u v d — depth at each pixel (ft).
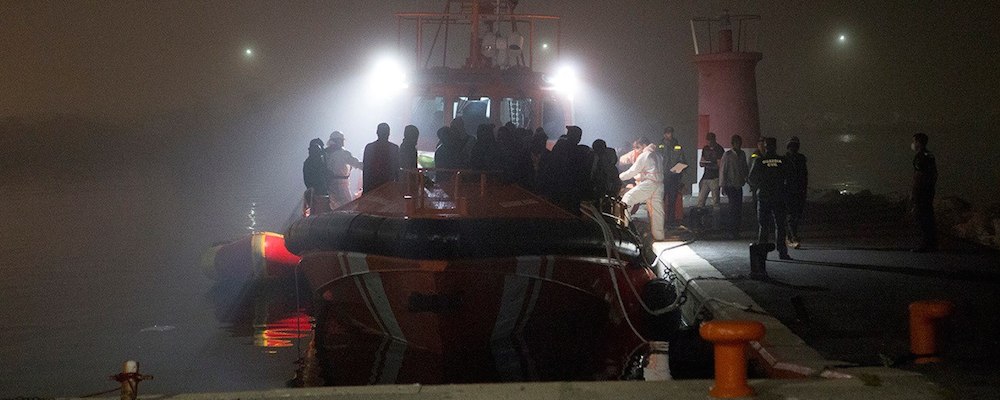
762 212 43.57
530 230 32.04
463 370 32.24
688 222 57.88
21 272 50.67
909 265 41.09
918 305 24.64
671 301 38.52
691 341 34.27
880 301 33.42
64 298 43.98
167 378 30.86
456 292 31.71
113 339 36.47
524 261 32.04
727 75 67.36
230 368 32.30
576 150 36.50
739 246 49.11
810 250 46.50
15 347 34.99
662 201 50.78
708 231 54.60
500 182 34.81
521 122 44.88
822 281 37.58
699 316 36.27
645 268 39.78
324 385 30.22
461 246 30.99
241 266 46.24
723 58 67.00
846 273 39.34
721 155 57.16
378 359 33.58
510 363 33.17
